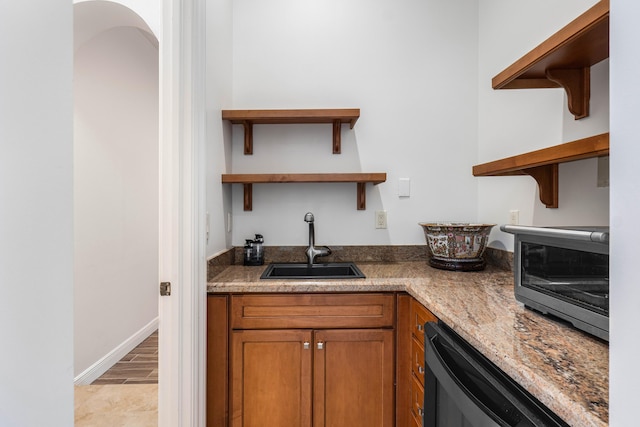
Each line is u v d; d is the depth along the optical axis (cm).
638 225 38
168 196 142
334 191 223
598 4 94
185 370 144
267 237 222
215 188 182
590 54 119
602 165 129
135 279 301
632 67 39
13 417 39
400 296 163
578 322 89
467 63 224
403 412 163
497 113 203
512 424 69
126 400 221
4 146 38
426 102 224
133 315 299
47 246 43
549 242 100
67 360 46
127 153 288
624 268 40
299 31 222
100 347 255
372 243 224
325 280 167
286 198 222
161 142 142
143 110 310
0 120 37
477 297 134
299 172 222
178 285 142
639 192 38
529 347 85
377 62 223
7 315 38
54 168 44
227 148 208
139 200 306
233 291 161
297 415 163
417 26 224
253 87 221
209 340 162
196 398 147
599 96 128
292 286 161
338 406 164
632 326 39
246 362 163
